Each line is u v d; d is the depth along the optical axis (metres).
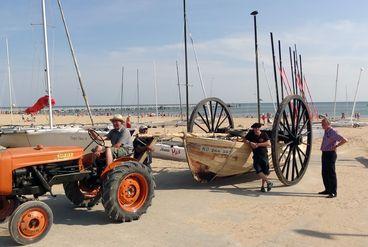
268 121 31.73
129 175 7.15
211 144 9.66
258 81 14.72
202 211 7.84
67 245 6.01
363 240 6.19
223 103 12.59
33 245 6.02
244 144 9.95
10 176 6.20
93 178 7.84
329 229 6.71
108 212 6.95
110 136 8.12
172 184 10.45
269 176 11.24
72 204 8.41
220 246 5.95
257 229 6.73
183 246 5.95
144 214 7.61
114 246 5.97
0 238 6.32
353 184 10.27
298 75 19.88
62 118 58.75
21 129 15.41
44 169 6.75
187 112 20.12
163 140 11.98
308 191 9.54
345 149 17.80
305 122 10.72
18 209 5.99
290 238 6.28
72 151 7.07
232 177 11.26
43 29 18.39
